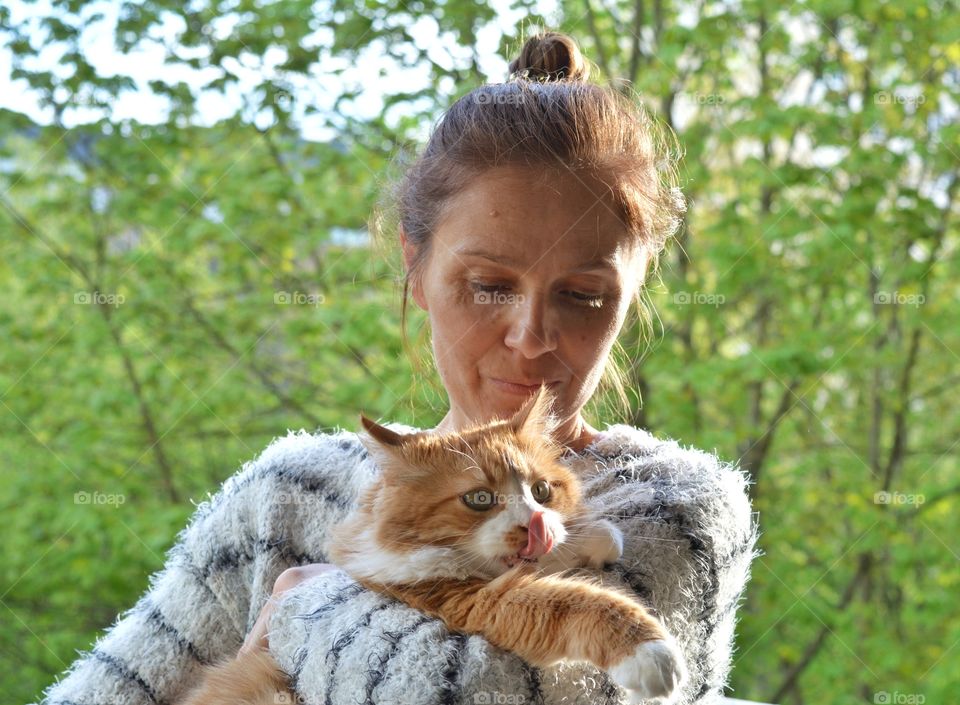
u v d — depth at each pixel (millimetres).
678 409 5164
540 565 1336
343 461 1640
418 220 1559
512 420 1472
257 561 1576
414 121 4875
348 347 5152
